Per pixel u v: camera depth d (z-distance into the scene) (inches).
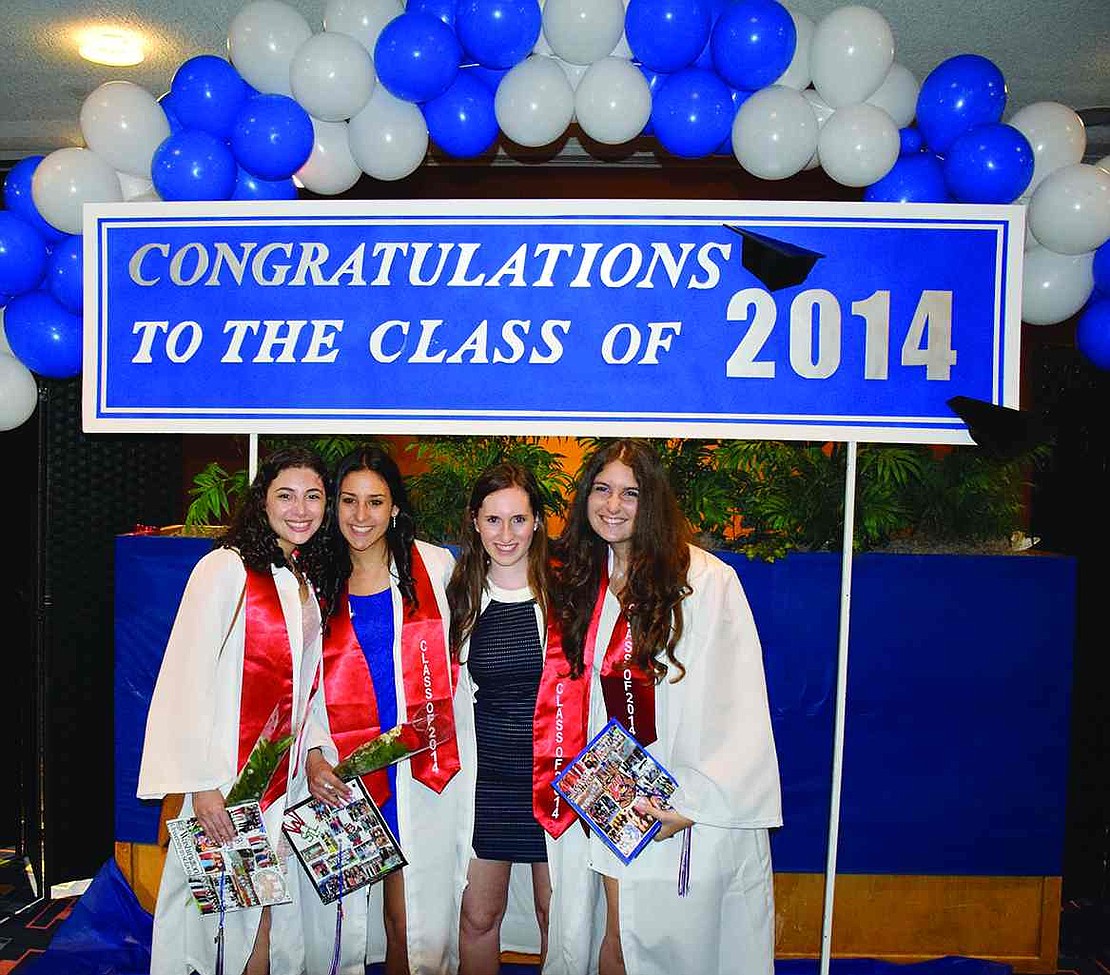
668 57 99.3
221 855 96.0
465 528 99.4
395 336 102.8
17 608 157.8
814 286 101.0
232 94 102.3
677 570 96.8
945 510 130.2
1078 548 148.4
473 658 99.4
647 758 96.3
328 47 96.2
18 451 152.5
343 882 97.3
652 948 99.3
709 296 101.3
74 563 145.3
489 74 103.3
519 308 102.1
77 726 147.0
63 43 126.4
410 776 101.5
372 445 100.3
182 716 95.6
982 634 123.4
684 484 127.7
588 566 99.9
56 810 145.3
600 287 101.7
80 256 108.3
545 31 99.3
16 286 111.7
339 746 101.0
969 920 127.0
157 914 102.8
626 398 102.0
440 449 129.4
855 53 97.7
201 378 104.3
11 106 149.3
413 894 102.0
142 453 153.3
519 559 97.8
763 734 99.0
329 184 106.0
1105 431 147.0
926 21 118.4
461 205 101.8
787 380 101.4
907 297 100.7
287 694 98.3
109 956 124.4
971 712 124.0
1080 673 149.6
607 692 98.2
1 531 155.0
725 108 100.8
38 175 105.3
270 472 97.3
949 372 101.0
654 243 101.3
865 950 127.0
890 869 125.0
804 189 175.6
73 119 154.8
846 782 124.3
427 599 101.7
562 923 101.0
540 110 98.9
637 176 176.1
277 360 103.7
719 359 101.5
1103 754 150.0
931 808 124.6
